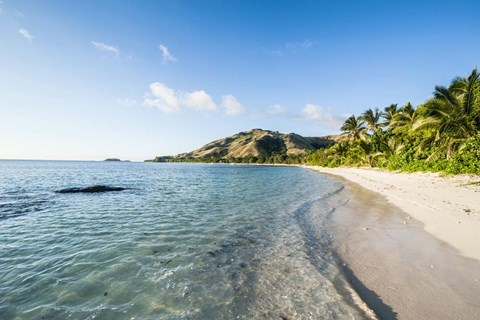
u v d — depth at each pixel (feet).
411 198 51.62
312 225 35.47
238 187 89.97
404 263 21.61
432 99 87.10
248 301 16.88
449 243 25.43
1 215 44.52
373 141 179.73
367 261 22.52
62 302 17.37
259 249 26.50
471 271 19.47
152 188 87.97
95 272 21.68
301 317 15.01
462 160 73.46
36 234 32.91
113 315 15.85
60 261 24.13
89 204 55.57
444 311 14.97
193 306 16.51
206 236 31.35
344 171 191.01
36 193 74.69
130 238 30.86
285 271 21.12
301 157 539.29
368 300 16.53
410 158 117.80
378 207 46.60
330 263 22.48
